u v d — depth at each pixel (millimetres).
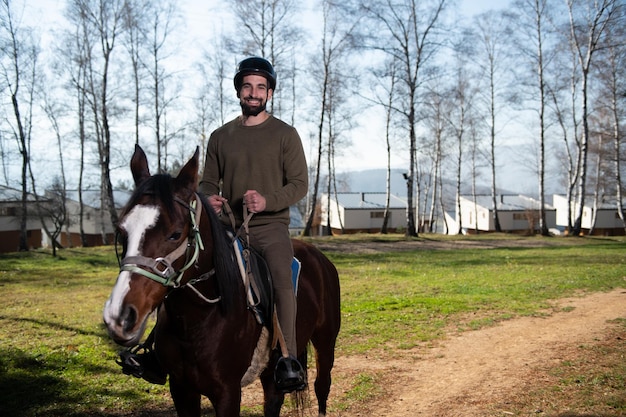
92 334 6969
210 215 2688
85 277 13562
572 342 6418
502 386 4922
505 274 12969
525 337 6816
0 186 30094
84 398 4586
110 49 23266
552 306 8852
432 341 6707
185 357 2678
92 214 39312
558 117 30266
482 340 6730
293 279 3287
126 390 4797
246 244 3004
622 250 19594
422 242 25188
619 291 10227
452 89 26625
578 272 13094
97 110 25391
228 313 2727
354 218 52594
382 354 6152
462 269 14250
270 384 3271
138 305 2074
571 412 4117
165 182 2303
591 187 47750
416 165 40594
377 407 4512
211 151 3305
